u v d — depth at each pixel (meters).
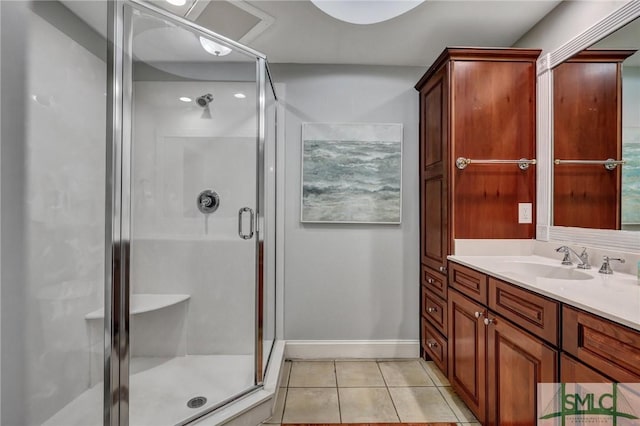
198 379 1.99
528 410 1.28
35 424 1.51
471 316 1.76
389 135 2.61
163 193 2.27
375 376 2.30
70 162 1.72
